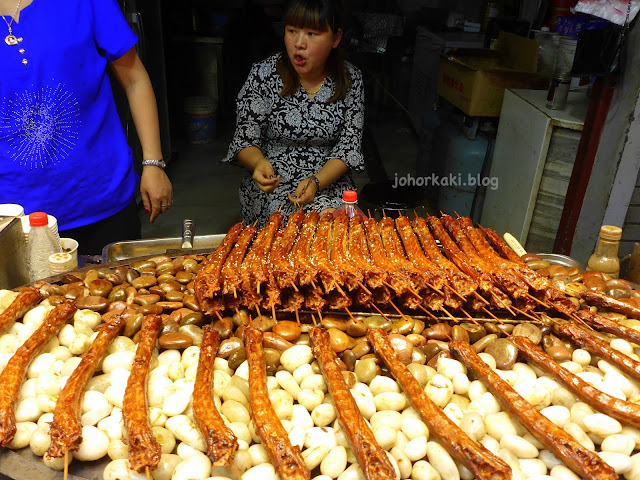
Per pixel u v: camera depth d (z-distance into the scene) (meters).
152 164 2.71
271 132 2.97
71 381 1.35
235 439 1.18
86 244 2.68
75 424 1.21
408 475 1.24
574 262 2.20
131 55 2.58
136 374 1.37
